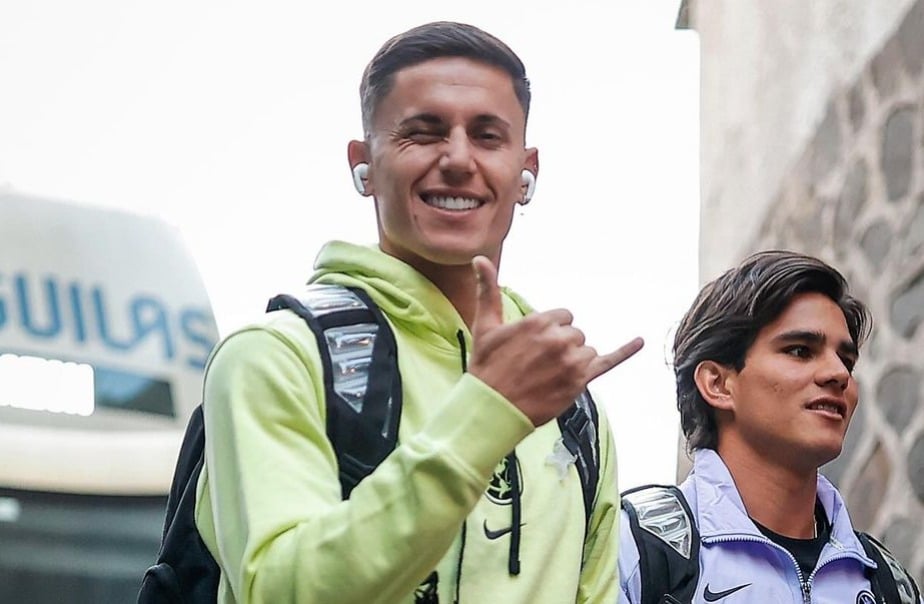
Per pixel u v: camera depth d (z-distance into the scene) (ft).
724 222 21.74
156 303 20.86
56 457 19.01
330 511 5.93
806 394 9.78
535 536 6.85
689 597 9.09
